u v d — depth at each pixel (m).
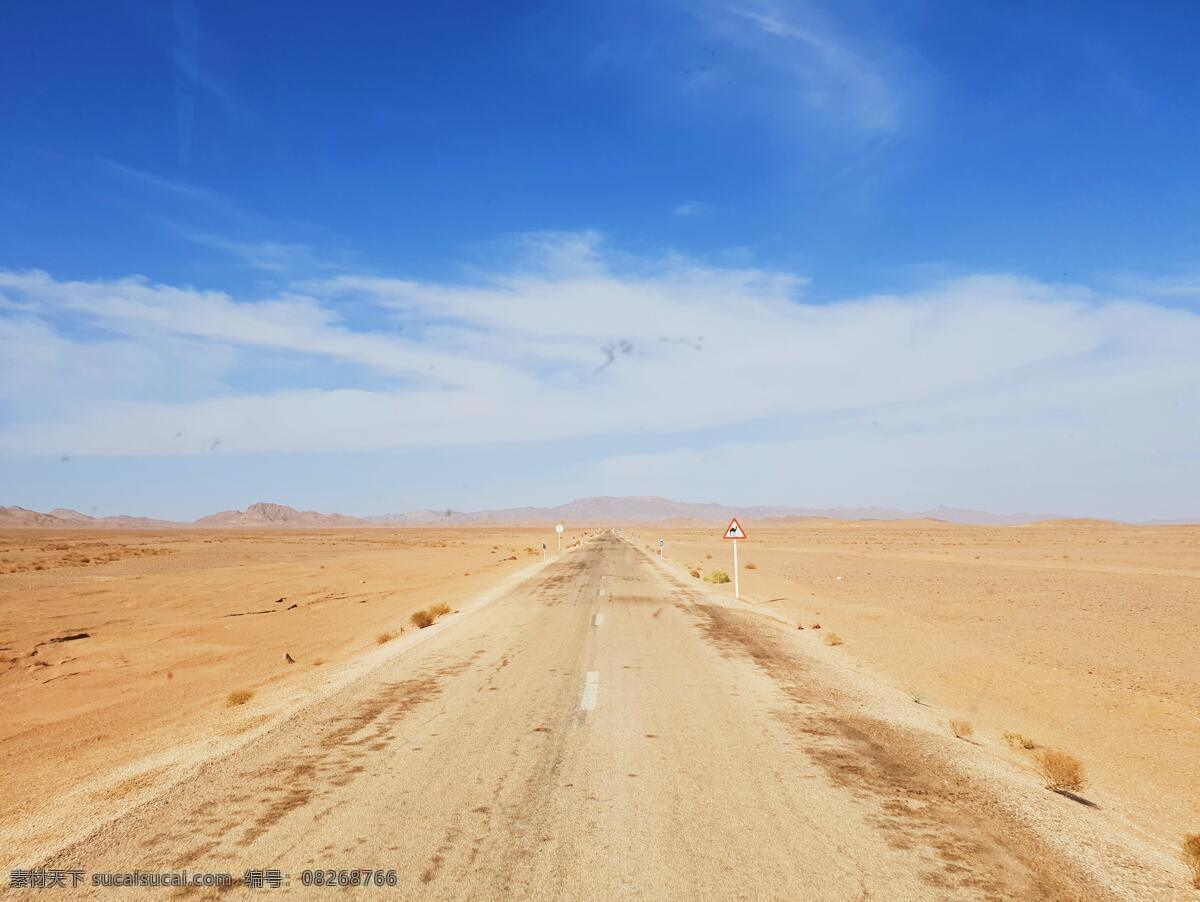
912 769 6.91
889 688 10.91
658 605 21.00
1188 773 7.86
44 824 5.80
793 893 4.45
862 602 23.92
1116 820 6.25
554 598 22.91
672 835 5.29
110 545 77.12
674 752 7.35
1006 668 13.34
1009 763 7.64
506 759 7.09
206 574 38.03
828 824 5.53
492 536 132.50
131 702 11.34
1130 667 13.60
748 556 54.06
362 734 8.01
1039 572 36.66
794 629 17.12
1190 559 46.50
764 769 6.84
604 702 9.48
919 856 4.99
